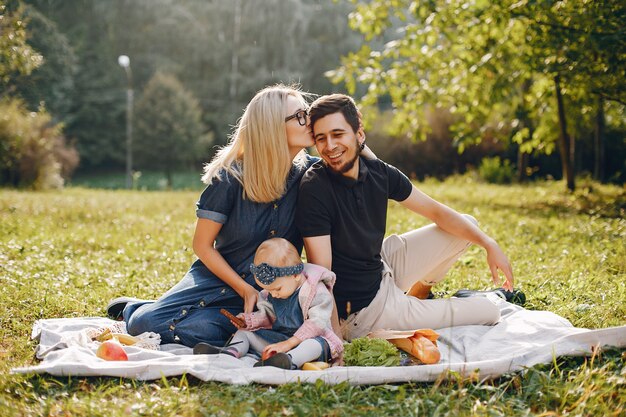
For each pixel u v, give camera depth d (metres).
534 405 3.11
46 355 3.68
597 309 4.63
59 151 33.59
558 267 6.32
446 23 13.85
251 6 48.59
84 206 13.51
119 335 3.96
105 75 48.12
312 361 3.56
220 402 3.07
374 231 4.01
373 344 3.69
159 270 6.51
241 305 4.12
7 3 12.91
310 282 3.67
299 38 47.75
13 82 26.00
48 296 5.13
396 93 16.05
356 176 3.91
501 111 16.80
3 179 22.62
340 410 3.00
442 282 5.73
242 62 48.91
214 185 3.98
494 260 4.22
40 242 7.89
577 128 16.27
